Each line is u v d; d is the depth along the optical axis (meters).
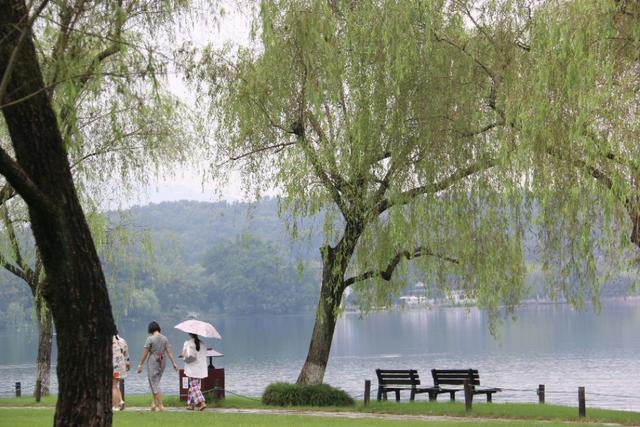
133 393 57.97
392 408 29.84
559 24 22.83
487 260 28.56
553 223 25.86
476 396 52.06
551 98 23.25
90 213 32.38
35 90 13.95
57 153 14.12
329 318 33.03
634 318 172.88
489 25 25.89
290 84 28.53
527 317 188.50
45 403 33.97
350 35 26.86
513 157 24.52
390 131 26.59
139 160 31.98
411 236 28.14
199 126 32.41
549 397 52.16
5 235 33.84
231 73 29.81
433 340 128.50
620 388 58.28
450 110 26.25
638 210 22.92
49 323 40.66
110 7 16.97
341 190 29.41
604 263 26.73
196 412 27.73
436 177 26.92
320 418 25.66
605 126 22.95
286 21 27.80
